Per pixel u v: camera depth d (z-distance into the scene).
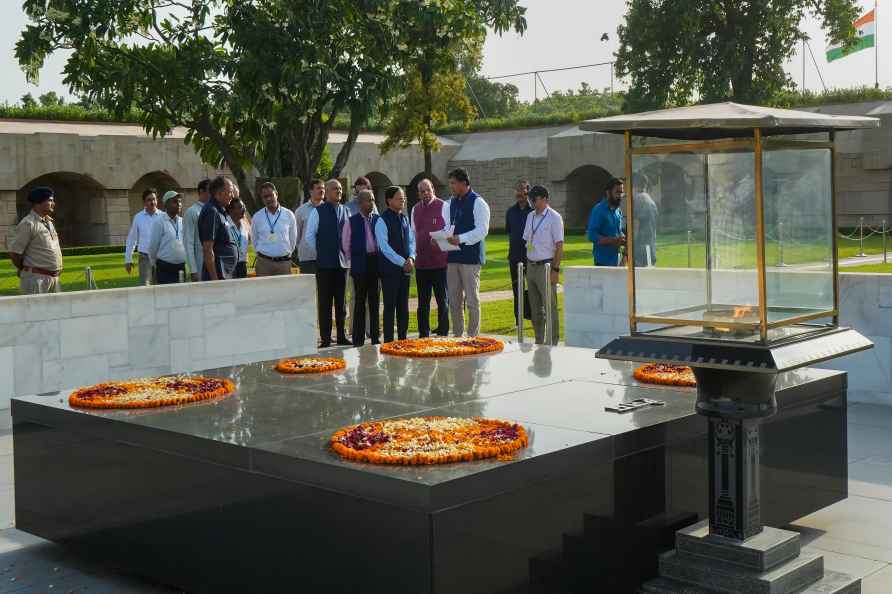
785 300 3.89
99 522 5.03
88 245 38.78
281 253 12.09
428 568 3.55
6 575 4.96
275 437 4.47
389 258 11.22
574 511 4.18
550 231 11.11
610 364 6.69
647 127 3.80
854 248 28.61
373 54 21.48
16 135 34.41
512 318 14.65
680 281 4.00
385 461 3.87
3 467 6.94
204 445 4.45
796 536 4.26
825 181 4.12
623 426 4.61
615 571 4.43
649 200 4.07
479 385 5.93
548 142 43.97
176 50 20.42
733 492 4.18
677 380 5.75
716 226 3.88
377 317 11.88
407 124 36.06
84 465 5.08
